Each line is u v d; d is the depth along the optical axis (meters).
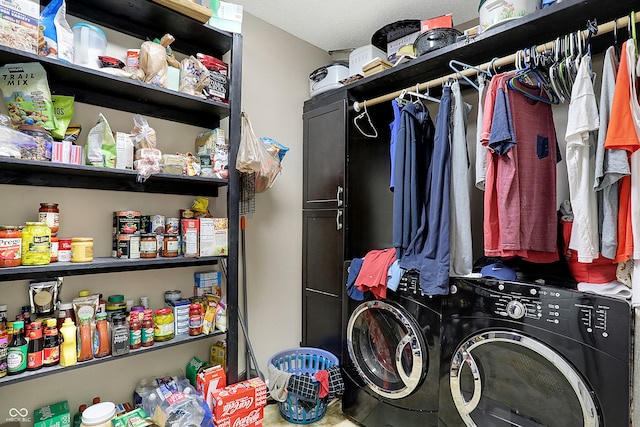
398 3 2.08
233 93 1.81
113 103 1.65
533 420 1.25
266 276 2.29
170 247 1.64
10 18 1.20
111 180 1.64
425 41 1.81
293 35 2.46
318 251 2.32
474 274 1.50
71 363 1.33
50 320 1.33
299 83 2.50
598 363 1.10
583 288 1.26
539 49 1.36
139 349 1.51
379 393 1.75
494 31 1.51
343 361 1.96
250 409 1.67
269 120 2.31
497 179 1.38
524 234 1.35
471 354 1.41
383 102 2.15
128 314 1.60
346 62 2.46
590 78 1.20
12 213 1.41
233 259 1.78
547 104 1.50
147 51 1.57
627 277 1.19
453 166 1.54
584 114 1.17
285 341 2.40
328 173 2.25
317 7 2.13
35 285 1.41
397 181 1.68
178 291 1.83
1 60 1.28
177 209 1.88
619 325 1.07
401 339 1.68
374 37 2.25
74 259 1.40
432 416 1.55
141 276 1.75
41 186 1.47
